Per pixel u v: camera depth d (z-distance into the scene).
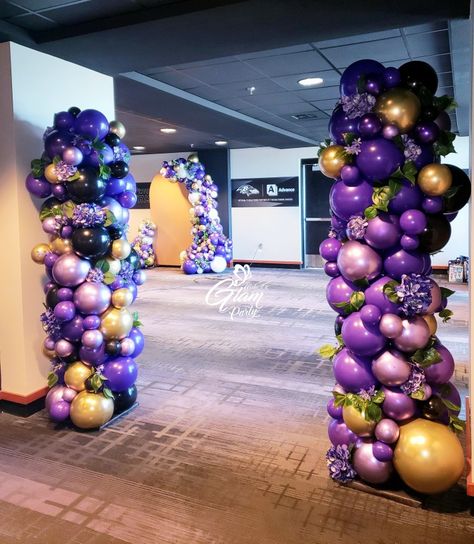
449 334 5.93
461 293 8.54
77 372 3.41
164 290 9.23
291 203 11.89
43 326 3.40
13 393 3.73
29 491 2.74
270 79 5.52
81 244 3.15
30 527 2.44
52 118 3.77
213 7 3.06
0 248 3.64
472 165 2.44
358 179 2.48
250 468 2.96
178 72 5.11
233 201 12.42
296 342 5.70
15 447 3.23
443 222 2.46
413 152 2.37
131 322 3.54
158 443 3.28
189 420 3.62
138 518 2.50
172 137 9.80
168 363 4.93
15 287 3.62
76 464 3.02
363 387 2.55
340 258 2.52
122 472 2.92
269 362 4.96
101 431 3.45
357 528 2.40
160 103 6.13
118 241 3.38
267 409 3.81
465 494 2.67
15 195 3.54
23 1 3.07
